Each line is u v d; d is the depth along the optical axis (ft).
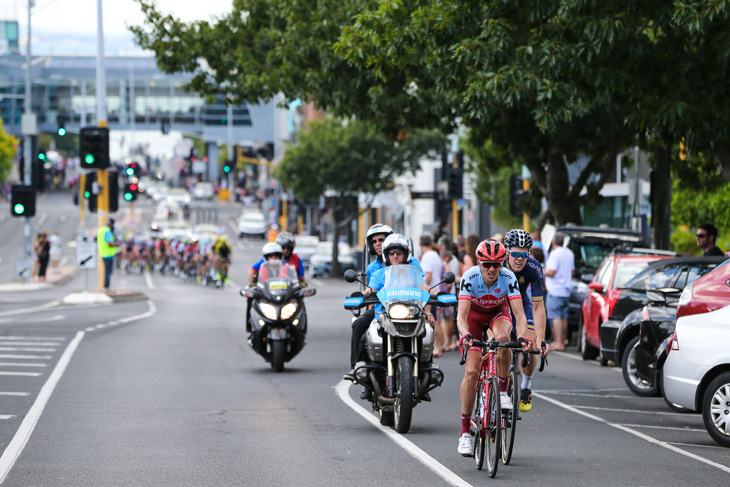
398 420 108.37
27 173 482.69
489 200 461.78
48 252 456.04
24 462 92.27
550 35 159.74
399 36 165.48
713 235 177.99
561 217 265.95
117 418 117.19
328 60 232.32
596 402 136.36
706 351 107.86
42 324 246.06
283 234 169.78
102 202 352.49
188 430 109.60
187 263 531.50
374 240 118.52
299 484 83.87
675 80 157.28
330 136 574.97
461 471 89.76
